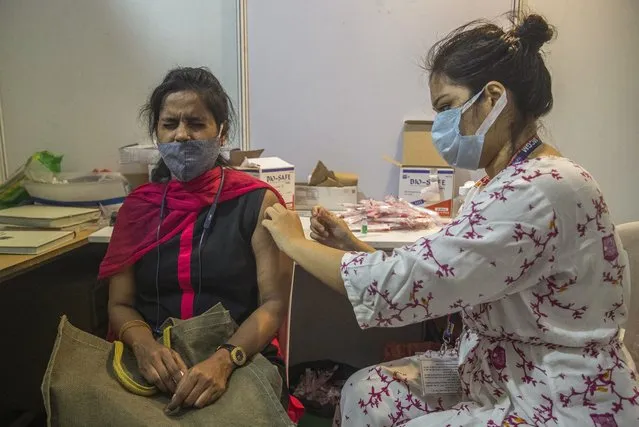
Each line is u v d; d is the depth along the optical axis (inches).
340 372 82.0
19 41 81.5
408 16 77.6
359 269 39.4
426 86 78.9
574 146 80.8
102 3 80.0
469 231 36.9
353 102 80.1
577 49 78.2
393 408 44.6
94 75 82.0
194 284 52.4
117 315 52.9
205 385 42.4
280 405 42.7
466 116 41.1
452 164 44.6
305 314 87.5
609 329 38.2
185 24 80.0
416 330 87.0
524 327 39.2
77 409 40.5
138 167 74.8
